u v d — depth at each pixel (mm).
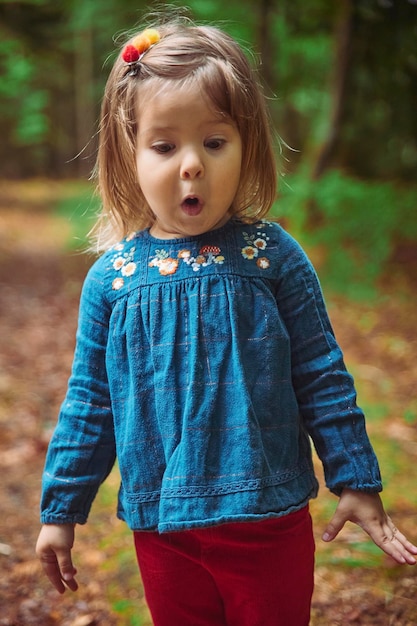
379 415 3615
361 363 4562
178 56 1242
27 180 16703
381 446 3215
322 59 8742
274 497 1237
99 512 2771
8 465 3199
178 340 1273
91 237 1686
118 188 1424
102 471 1389
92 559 2441
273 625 1373
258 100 1333
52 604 2195
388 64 6641
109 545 2514
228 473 1222
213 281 1282
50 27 11680
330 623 1991
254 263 1316
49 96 16312
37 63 13359
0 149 17062
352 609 2043
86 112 14672
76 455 1355
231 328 1261
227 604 1416
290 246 1362
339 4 6457
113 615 2123
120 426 1319
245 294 1287
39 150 17297
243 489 1208
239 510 1198
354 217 6207
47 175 17609
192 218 1272
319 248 6508
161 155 1262
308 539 1385
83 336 1400
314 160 6887
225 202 1283
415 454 3146
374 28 6242
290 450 1289
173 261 1318
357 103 8062
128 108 1297
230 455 1228
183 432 1233
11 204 12617
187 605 1420
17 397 4055
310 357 1327
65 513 1351
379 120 8703
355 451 1282
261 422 1255
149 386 1287
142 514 1287
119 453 1317
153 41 1295
